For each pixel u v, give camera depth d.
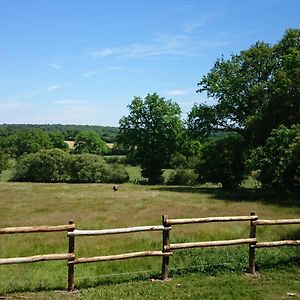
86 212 23.86
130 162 84.25
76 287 9.55
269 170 34.22
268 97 42.81
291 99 39.53
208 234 15.69
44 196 34.81
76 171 61.72
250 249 10.60
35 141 103.81
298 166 32.09
